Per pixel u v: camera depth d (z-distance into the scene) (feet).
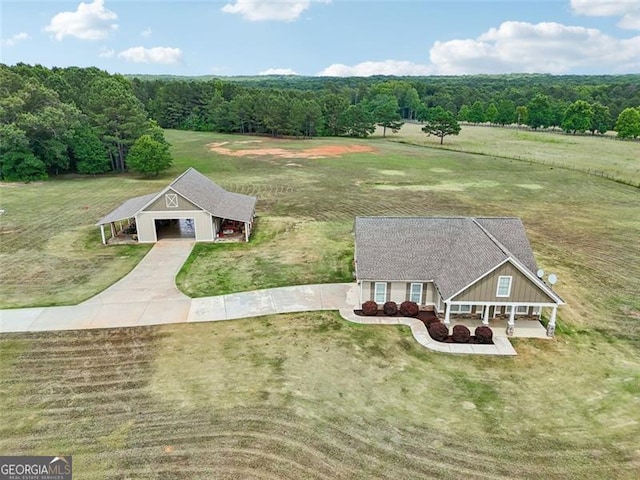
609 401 51.42
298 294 78.02
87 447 43.62
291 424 46.80
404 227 78.02
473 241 72.69
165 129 395.96
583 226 121.29
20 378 54.13
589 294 80.33
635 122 330.54
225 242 105.40
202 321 68.39
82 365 56.85
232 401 50.37
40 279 83.92
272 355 59.67
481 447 44.04
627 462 42.34
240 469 41.14
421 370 57.00
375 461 42.19
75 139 185.78
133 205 110.11
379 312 71.82
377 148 281.74
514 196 156.04
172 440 44.55
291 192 160.45
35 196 149.89
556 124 418.10
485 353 61.21
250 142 304.50
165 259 94.53
